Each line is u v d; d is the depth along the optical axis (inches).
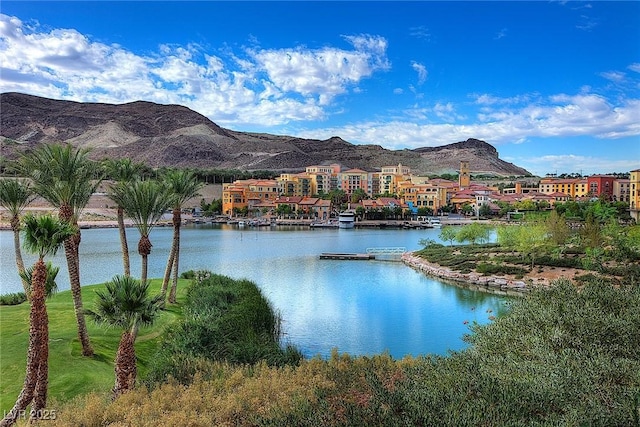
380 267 2842.0
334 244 4293.8
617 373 461.1
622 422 386.0
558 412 412.2
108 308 712.4
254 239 4731.8
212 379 719.7
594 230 2513.5
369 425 435.2
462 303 1813.5
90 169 1056.2
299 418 486.3
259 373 743.1
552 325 582.9
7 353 928.9
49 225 666.2
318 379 642.8
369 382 550.9
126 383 703.7
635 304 612.7
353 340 1305.4
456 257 2810.0
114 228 5590.6
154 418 561.3
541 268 2314.2
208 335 987.3
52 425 582.9
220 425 540.4
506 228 2997.0
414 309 1701.5
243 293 1472.7
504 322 644.7
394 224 6820.9
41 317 665.6
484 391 442.0
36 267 669.3
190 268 2741.1
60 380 817.5
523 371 490.3
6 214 4805.6
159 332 1179.9
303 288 2137.1
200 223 7150.6
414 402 437.1
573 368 479.8
